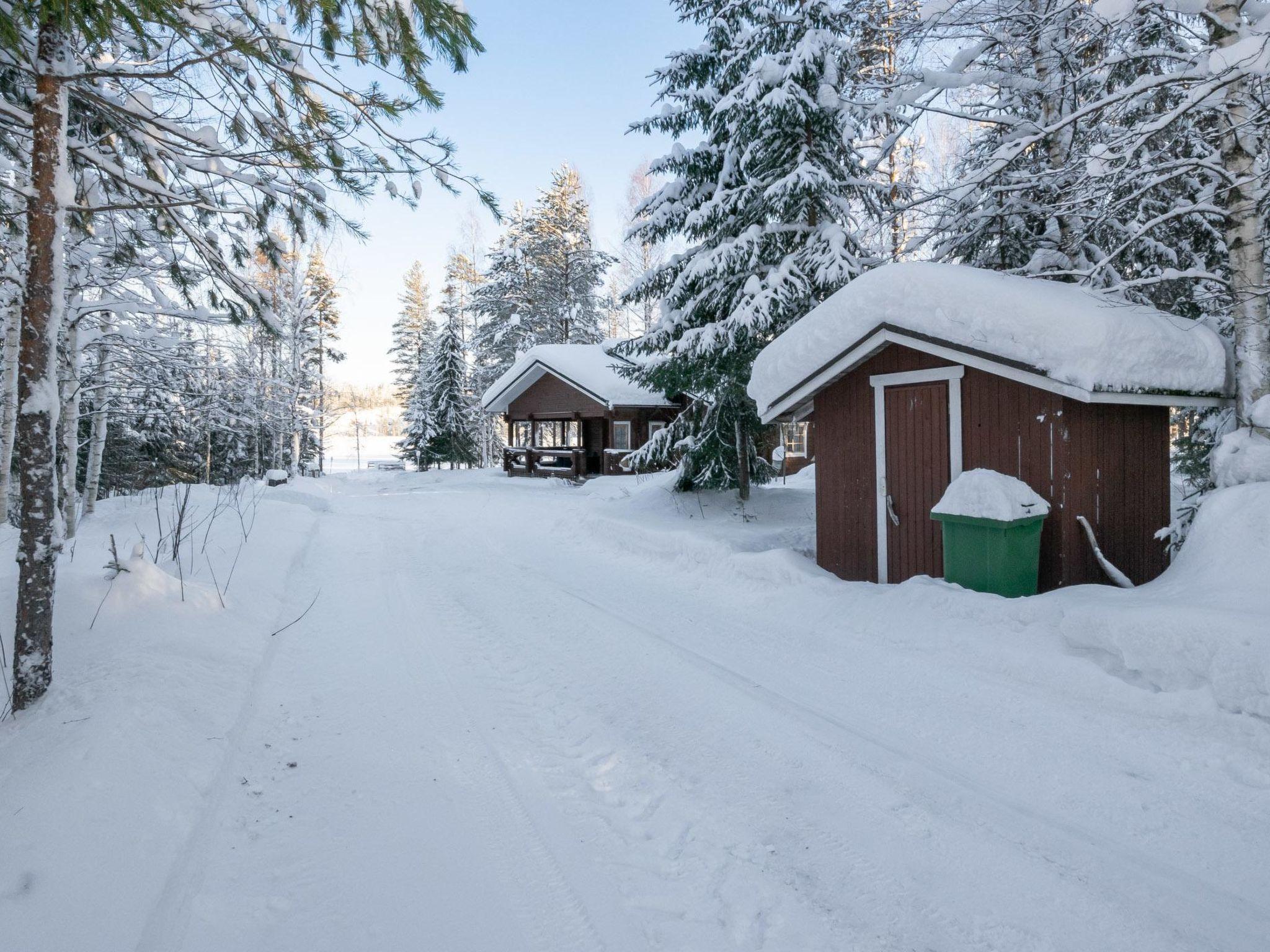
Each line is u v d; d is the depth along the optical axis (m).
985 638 5.24
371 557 10.60
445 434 37.00
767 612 6.84
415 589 8.30
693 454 13.12
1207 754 3.62
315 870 2.83
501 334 36.19
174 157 4.99
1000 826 3.14
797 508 12.78
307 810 3.30
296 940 2.40
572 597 7.77
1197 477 8.41
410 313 47.78
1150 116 7.21
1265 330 5.74
